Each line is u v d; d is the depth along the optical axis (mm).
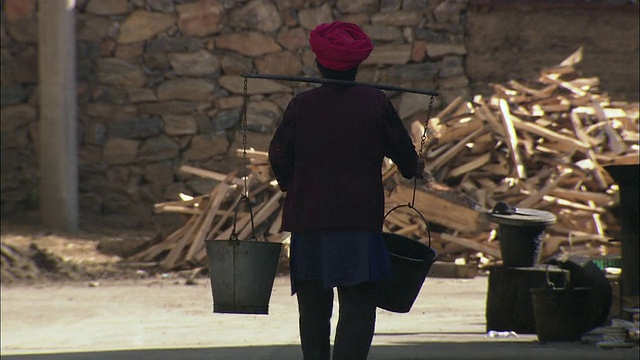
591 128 65500
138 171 76875
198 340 35000
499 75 76500
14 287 55750
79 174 76438
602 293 32094
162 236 64375
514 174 61750
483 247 57219
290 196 19625
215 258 20531
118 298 50625
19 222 73438
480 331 35219
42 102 71750
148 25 77188
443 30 76938
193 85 77000
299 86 77062
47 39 71625
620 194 32625
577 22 76625
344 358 19016
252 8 77125
